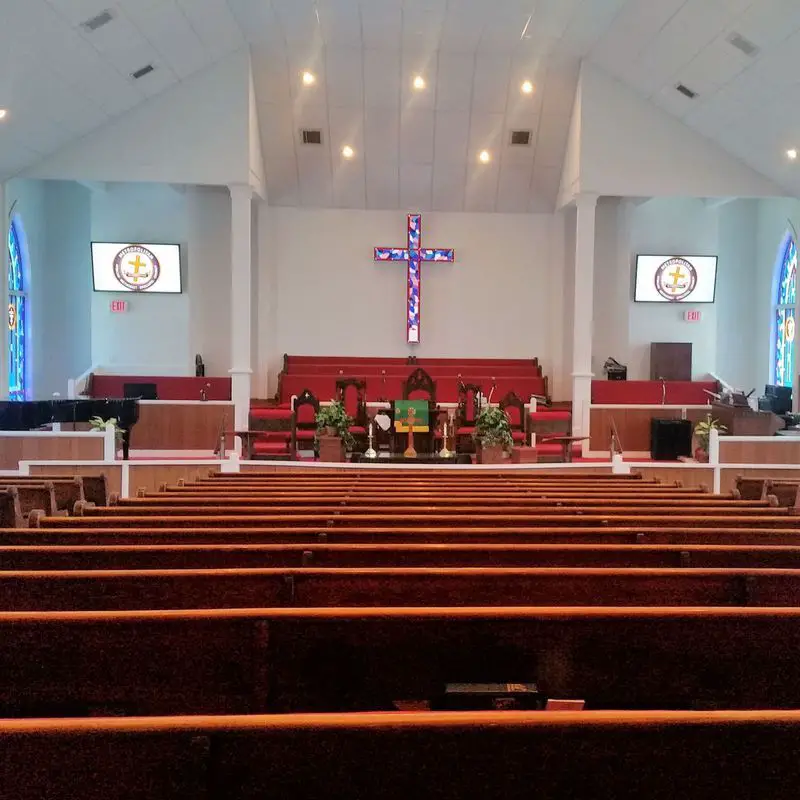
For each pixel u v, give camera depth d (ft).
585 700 6.54
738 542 10.98
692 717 4.66
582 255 37.40
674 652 6.55
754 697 6.57
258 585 7.83
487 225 44.83
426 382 35.63
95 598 7.77
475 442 31.68
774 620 6.51
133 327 52.75
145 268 52.11
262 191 41.34
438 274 45.06
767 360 51.90
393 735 4.58
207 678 6.39
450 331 45.29
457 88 37.70
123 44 29.68
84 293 50.78
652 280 52.31
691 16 29.12
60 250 49.01
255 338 43.96
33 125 31.83
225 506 14.25
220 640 6.37
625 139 36.68
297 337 44.88
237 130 35.81
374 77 37.04
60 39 27.20
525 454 31.83
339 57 35.94
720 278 53.26
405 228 44.68
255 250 43.91
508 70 36.78
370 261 44.78
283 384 42.11
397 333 45.24
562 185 41.75
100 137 35.37
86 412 31.50
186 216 47.78
